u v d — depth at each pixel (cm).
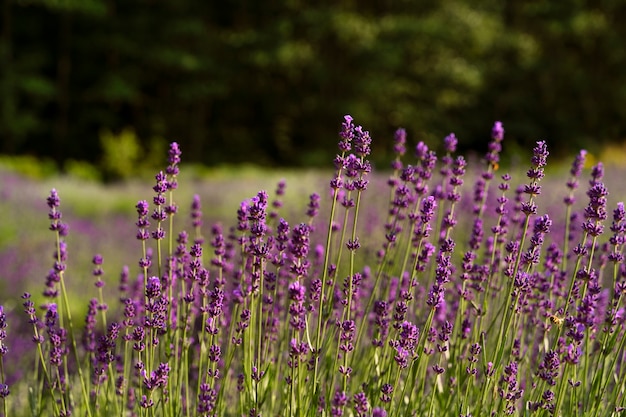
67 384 293
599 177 312
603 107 3206
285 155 3142
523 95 3222
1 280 696
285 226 263
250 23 3159
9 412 345
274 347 319
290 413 228
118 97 2731
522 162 1962
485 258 348
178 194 1468
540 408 238
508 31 3183
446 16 3047
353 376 291
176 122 3095
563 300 311
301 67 3097
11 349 427
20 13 2808
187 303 270
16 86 2650
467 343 298
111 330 271
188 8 2925
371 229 608
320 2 3055
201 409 244
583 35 3105
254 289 255
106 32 2823
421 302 340
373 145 3186
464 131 3209
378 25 2978
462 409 247
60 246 293
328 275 278
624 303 297
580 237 405
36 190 1416
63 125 2817
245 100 3244
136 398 282
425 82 3123
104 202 1498
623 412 244
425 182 318
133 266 795
